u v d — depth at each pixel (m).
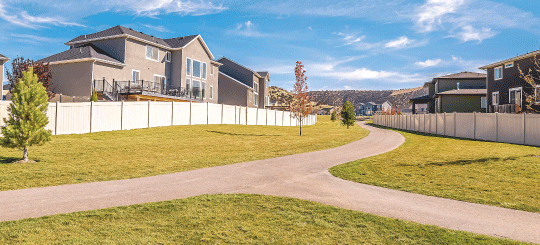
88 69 30.19
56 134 19.41
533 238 5.42
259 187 9.14
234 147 18.17
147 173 11.14
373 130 37.44
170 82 39.53
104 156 14.33
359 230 5.74
